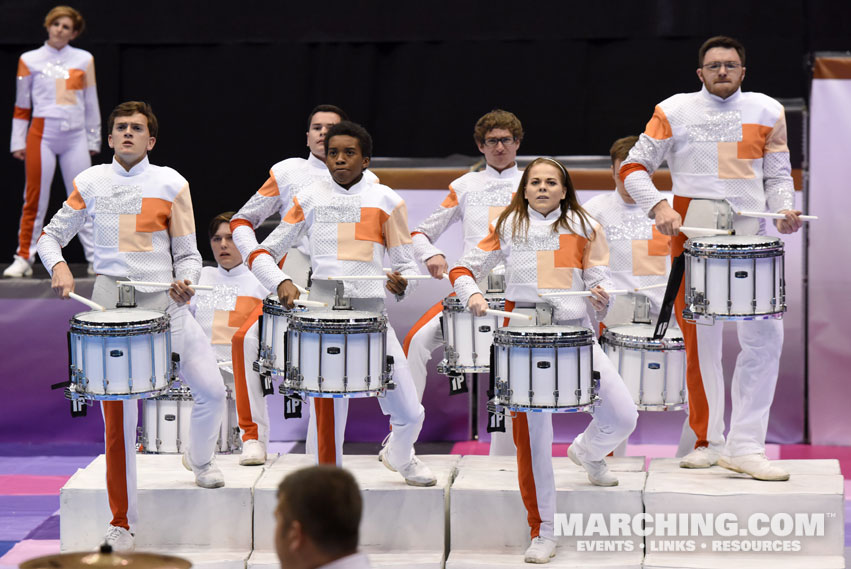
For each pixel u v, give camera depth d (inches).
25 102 943.0
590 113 991.6
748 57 952.3
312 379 559.5
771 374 609.0
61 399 874.8
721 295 572.4
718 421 640.4
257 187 1018.1
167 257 601.3
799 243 847.7
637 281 762.2
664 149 627.5
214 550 610.5
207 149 1016.2
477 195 742.5
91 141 957.2
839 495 580.7
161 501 610.5
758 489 592.1
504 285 722.8
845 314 850.1
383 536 608.4
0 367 869.2
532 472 577.9
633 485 605.0
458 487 606.5
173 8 998.4
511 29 986.1
